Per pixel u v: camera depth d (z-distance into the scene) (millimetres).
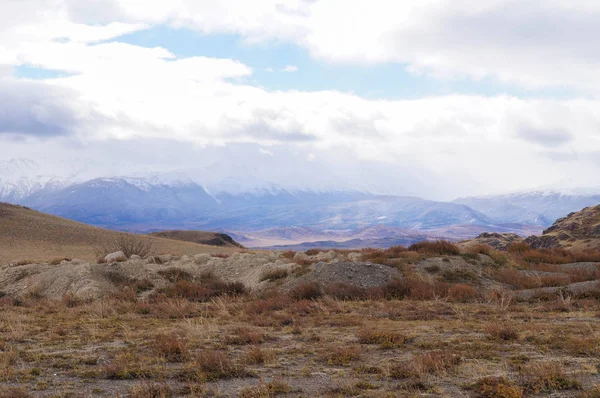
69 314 22391
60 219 115062
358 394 10086
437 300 23609
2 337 16375
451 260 31281
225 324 19312
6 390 10266
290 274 30094
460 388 10414
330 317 20172
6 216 105875
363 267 28438
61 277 30469
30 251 82250
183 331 17359
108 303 24641
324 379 11289
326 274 27828
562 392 9977
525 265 35875
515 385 10211
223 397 10062
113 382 11180
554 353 13398
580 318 19031
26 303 26953
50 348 14844
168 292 28938
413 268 29844
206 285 30391
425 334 16422
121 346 15086
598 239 80250
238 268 33719
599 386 9961
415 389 10383
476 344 14398
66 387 10703
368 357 13422
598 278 29453
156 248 82500
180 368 12305
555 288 24562
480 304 22922
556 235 89062
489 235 100250
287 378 11398
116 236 101875
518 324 17781
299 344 15242
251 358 12992
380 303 23219
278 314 20969
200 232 146375
